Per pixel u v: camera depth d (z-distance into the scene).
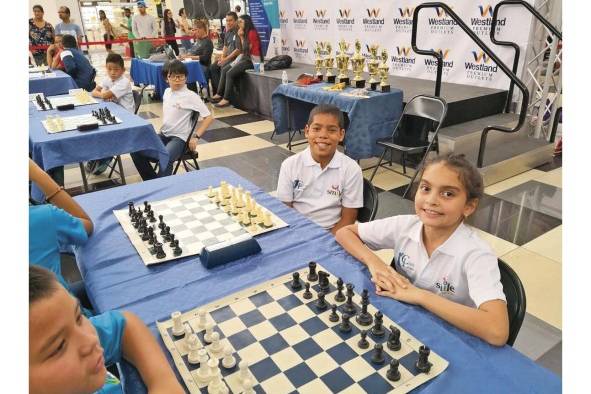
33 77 5.30
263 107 6.03
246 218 1.59
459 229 1.27
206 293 1.19
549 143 4.00
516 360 0.92
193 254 1.39
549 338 1.90
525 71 4.10
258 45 6.84
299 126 4.77
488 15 4.21
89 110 3.65
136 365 0.94
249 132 5.34
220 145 4.88
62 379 0.65
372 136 3.77
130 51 10.91
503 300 1.07
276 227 1.56
